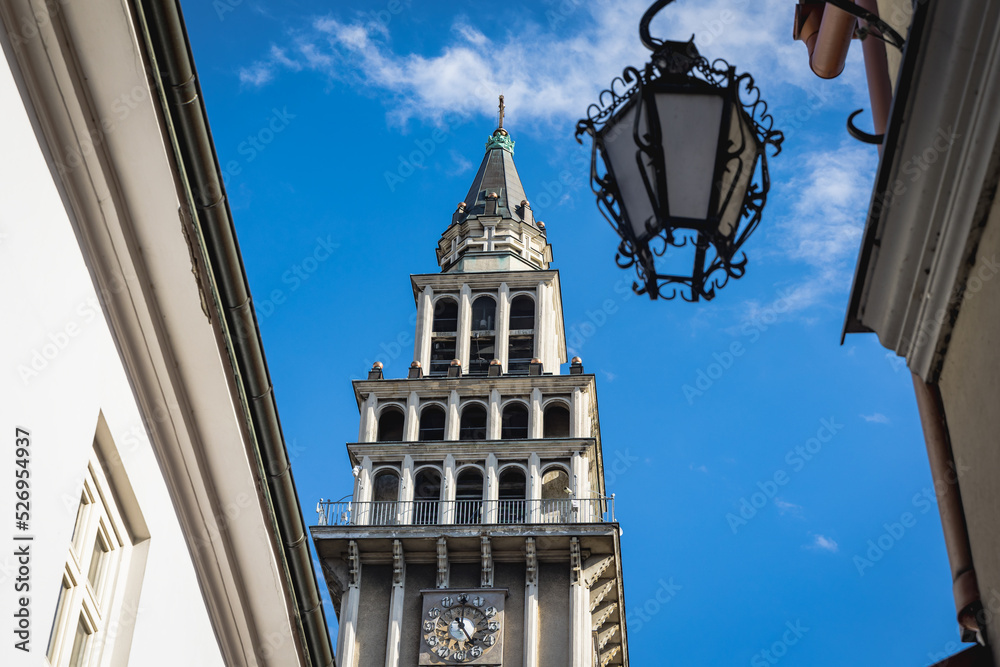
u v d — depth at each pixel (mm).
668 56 8922
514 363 57844
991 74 8906
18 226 10852
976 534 9969
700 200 8672
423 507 50938
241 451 14766
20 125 11055
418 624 48000
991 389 9430
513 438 51688
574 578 48562
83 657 12562
